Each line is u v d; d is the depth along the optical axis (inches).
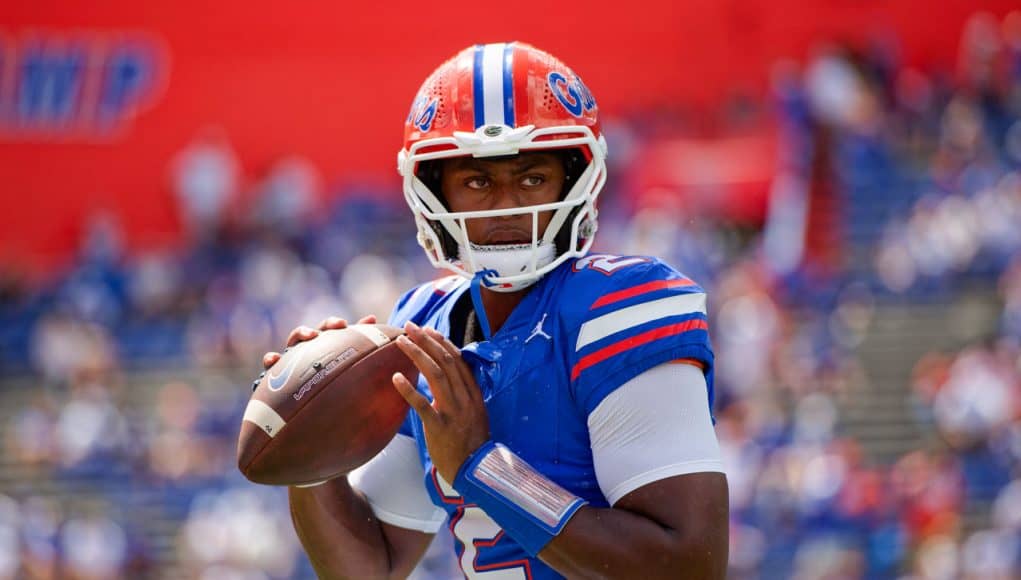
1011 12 2315.5
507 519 305.3
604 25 2342.5
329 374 327.0
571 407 316.5
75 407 1745.8
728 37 2335.1
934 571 1406.3
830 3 2330.2
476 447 310.8
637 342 310.0
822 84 2119.8
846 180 2062.0
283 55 2314.2
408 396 310.2
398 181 2288.4
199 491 1646.2
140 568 1568.7
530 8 2342.5
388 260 2037.4
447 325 360.2
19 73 2274.9
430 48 2333.9
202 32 2299.5
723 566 301.3
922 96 2274.9
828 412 1606.8
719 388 1644.9
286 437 323.0
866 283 1892.2
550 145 323.3
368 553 365.1
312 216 2180.1
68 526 1589.6
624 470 305.0
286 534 1504.7
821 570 1385.3
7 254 2242.9
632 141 2180.1
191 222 2197.3
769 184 2053.4
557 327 320.2
